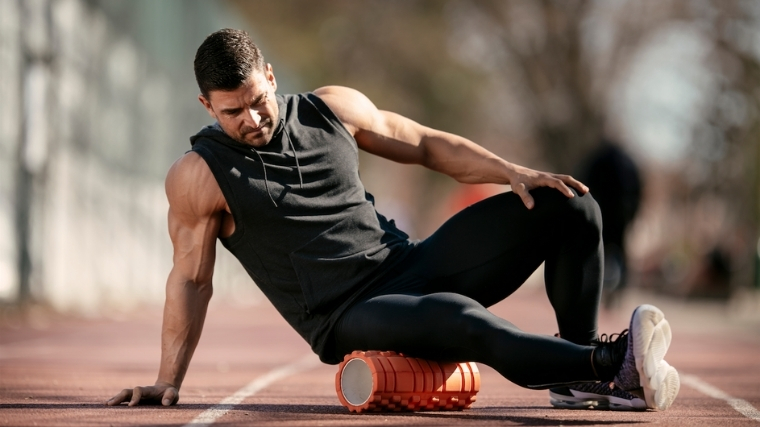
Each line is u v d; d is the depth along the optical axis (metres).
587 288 6.22
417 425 5.57
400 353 6.08
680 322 21.55
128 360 11.06
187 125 29.03
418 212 67.25
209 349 13.36
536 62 50.50
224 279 31.03
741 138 37.28
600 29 50.44
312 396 7.53
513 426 5.53
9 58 17.62
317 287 6.23
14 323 16.94
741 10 38.97
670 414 6.31
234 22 34.38
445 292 6.05
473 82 56.53
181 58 27.97
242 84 5.94
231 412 6.17
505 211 6.22
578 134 50.00
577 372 5.44
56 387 8.02
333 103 6.55
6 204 17.59
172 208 6.35
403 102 56.81
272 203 6.18
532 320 20.97
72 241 20.12
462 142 6.70
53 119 19.05
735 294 30.66
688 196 41.94
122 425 5.53
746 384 8.64
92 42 20.92
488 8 50.59
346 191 6.38
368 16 55.19
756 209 34.16
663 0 48.97
